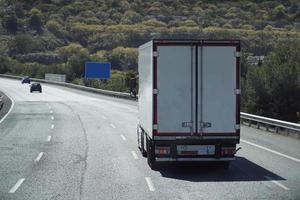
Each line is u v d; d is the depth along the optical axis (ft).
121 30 581.53
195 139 48.37
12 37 575.79
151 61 48.78
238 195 38.04
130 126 99.50
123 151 63.62
